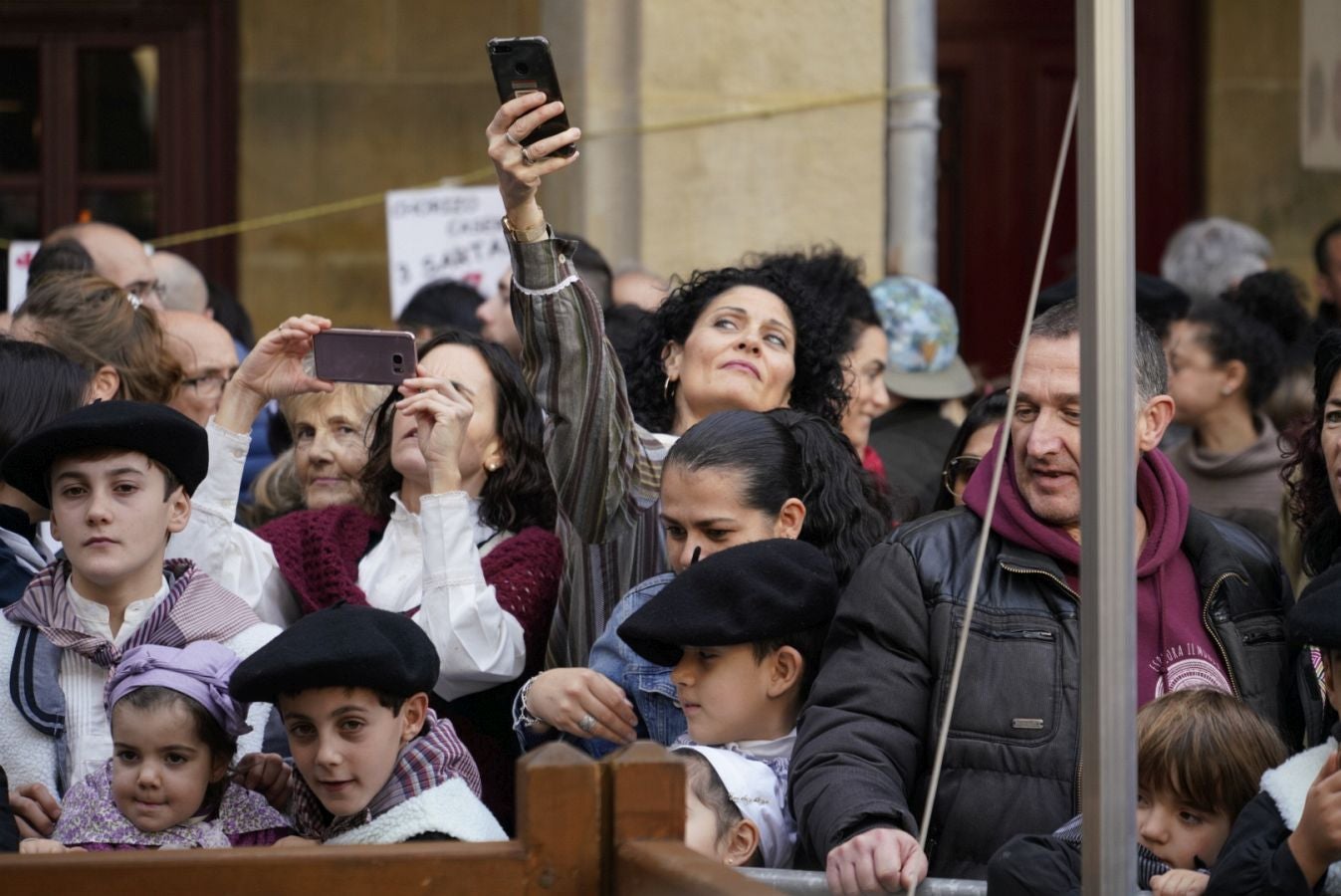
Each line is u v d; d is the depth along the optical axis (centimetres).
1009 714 1011
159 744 1012
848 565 1130
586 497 1197
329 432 1427
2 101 2928
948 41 3033
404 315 2070
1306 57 2581
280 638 990
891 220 2148
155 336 1381
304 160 2927
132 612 1097
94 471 1071
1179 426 1966
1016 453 1056
